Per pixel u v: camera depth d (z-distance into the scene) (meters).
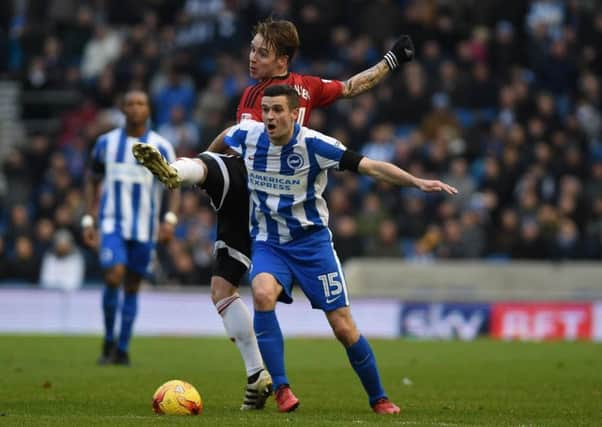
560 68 84.44
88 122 89.75
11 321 65.44
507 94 80.44
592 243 70.94
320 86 30.50
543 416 26.89
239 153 27.48
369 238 71.25
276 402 28.14
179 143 80.06
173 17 99.38
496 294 66.62
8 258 70.94
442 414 27.00
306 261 27.06
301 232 27.11
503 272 67.81
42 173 86.25
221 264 28.45
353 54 82.25
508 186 74.69
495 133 78.31
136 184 42.97
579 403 29.70
